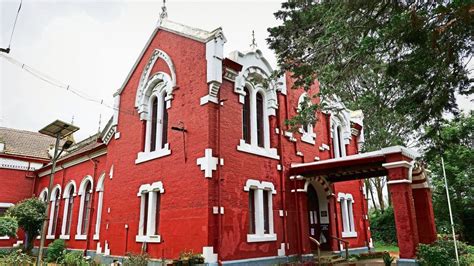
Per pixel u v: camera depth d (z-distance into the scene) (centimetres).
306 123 1248
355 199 2273
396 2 894
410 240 1287
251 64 1656
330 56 1086
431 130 988
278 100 1775
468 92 910
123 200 1730
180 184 1435
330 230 1867
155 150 1631
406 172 1383
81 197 2325
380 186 3544
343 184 2161
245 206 1451
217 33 1473
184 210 1386
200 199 1334
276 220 1584
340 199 2081
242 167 1484
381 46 916
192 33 1585
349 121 2405
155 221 1539
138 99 1808
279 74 1250
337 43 1039
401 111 991
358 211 2270
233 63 1520
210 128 1388
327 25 1011
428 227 1538
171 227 1421
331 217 1886
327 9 1081
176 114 1554
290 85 1888
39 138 3459
